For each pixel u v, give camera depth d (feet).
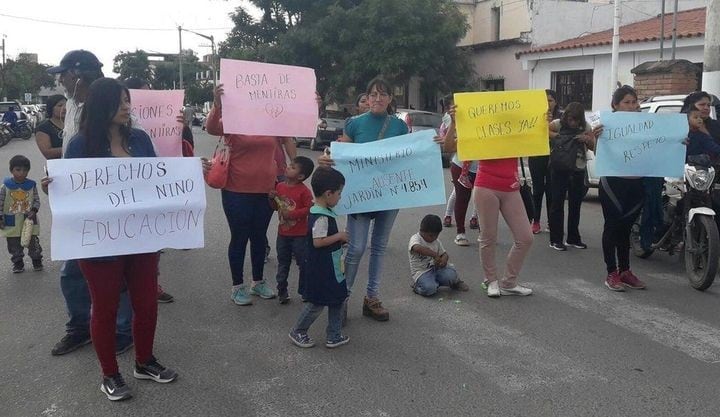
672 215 20.92
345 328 16.08
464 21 82.02
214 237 26.86
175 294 18.95
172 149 18.26
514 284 18.65
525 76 77.87
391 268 21.84
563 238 25.17
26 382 13.06
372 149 15.88
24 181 21.45
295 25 90.63
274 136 17.28
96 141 11.99
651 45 55.31
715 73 31.42
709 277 18.40
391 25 77.15
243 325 16.33
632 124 18.10
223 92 16.33
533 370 13.52
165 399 12.26
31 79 198.08
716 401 12.10
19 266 21.62
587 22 77.61
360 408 11.89
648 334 15.53
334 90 86.17
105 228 11.84
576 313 17.11
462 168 24.25
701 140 19.51
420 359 14.12
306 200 17.72
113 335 12.17
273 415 11.65
